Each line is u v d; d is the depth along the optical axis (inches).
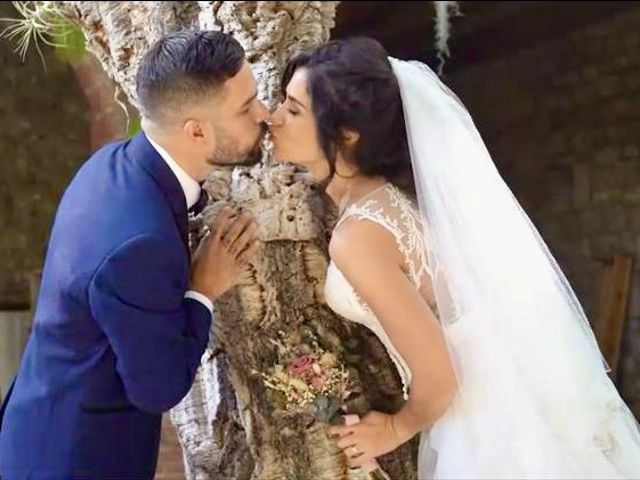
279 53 80.9
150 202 64.6
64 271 63.8
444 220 72.1
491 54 229.1
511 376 72.0
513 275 73.9
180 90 65.4
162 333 61.6
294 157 73.2
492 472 70.6
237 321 78.4
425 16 214.4
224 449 83.8
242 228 70.6
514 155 228.2
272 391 76.1
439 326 69.2
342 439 72.6
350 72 70.1
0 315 103.1
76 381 65.4
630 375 151.6
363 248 69.2
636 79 202.1
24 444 67.3
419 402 69.7
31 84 120.7
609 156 207.3
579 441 73.0
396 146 73.5
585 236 209.5
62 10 86.7
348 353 80.2
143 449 68.8
